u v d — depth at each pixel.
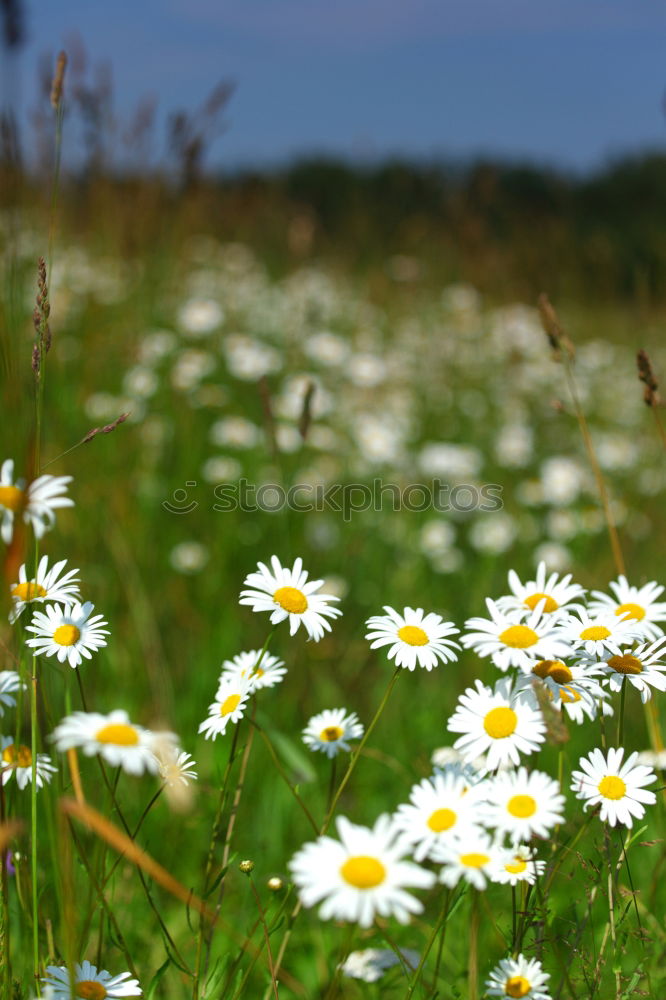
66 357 4.49
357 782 2.80
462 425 6.33
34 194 3.68
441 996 1.78
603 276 7.93
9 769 1.47
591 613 1.62
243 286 6.97
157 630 3.30
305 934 2.13
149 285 5.35
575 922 1.72
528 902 1.48
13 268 2.54
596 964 1.47
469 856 1.22
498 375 7.05
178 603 3.57
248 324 6.59
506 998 1.35
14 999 1.44
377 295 8.05
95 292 4.78
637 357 2.26
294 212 8.95
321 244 9.09
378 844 1.10
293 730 2.95
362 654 3.57
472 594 4.19
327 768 2.83
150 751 1.15
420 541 4.47
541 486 5.23
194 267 6.91
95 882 1.40
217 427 4.94
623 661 1.52
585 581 4.11
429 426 6.13
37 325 1.45
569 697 1.46
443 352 7.03
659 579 4.06
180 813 2.43
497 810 1.29
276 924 1.48
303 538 4.32
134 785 2.50
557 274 7.98
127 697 2.94
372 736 3.04
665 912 1.98
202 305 5.63
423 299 8.22
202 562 3.84
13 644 1.67
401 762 2.87
